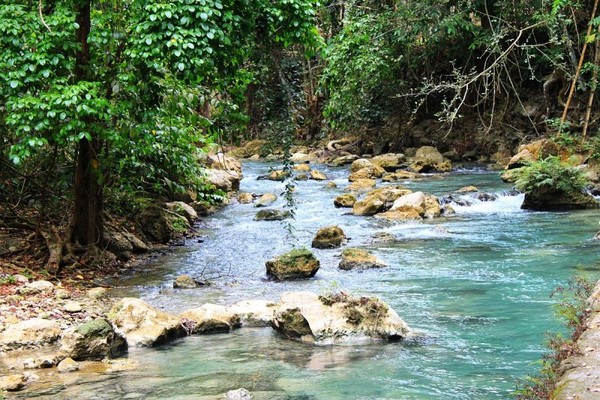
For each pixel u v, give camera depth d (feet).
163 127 34.86
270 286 27.81
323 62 82.99
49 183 35.73
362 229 40.52
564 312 18.47
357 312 20.74
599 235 35.22
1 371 18.10
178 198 45.50
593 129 68.80
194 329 21.79
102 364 18.53
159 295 26.58
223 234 40.06
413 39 74.74
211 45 27.89
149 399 15.84
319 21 74.18
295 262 29.19
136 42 26.73
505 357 18.37
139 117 29.35
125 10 29.43
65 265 30.71
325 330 20.34
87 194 31.86
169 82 31.04
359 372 17.53
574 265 29.27
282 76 27.07
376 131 87.92
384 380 16.89
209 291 27.17
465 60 80.38
